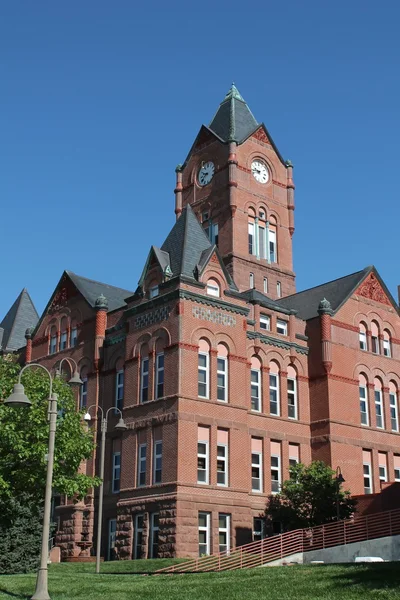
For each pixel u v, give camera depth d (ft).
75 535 173.68
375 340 206.80
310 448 187.21
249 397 174.40
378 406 201.46
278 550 148.97
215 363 165.89
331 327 194.39
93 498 175.42
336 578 91.15
